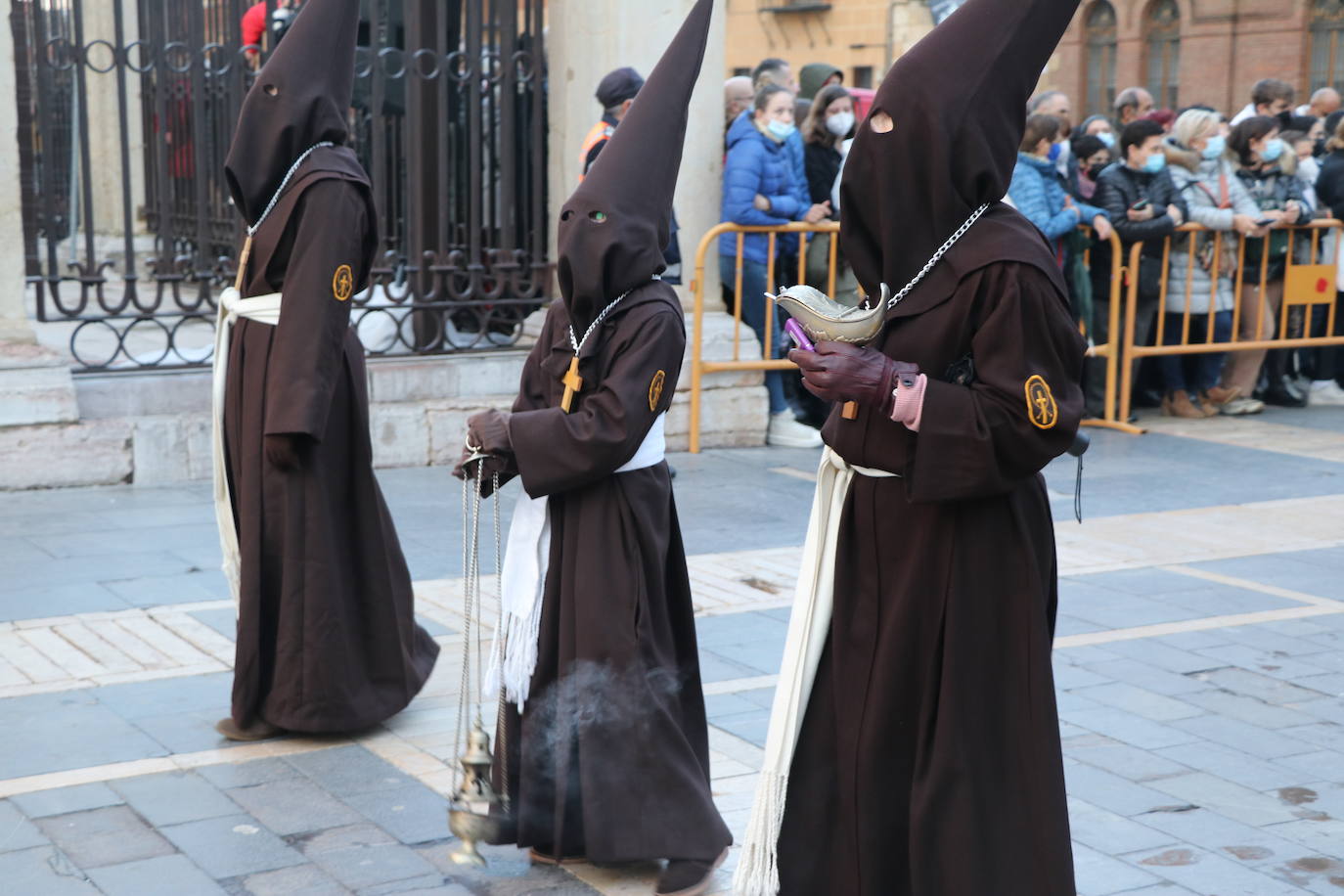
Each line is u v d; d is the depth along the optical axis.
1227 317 10.16
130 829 3.85
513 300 8.69
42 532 6.62
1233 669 5.28
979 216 2.97
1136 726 4.72
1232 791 4.23
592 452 3.47
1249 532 7.27
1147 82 24.14
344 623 4.43
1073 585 6.31
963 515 2.96
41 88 7.37
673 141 3.63
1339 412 10.65
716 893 3.56
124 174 7.57
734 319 8.95
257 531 4.38
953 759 2.91
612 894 3.58
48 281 7.41
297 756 4.36
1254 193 10.16
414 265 8.36
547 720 3.64
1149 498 7.95
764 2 31.42
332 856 3.73
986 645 2.96
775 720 3.11
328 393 4.31
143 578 6.00
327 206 4.34
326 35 4.46
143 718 4.61
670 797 3.53
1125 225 9.49
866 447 3.00
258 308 4.44
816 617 3.12
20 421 7.27
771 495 7.79
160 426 7.56
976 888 2.90
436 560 6.40
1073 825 3.99
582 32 8.66
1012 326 2.85
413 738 4.52
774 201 8.72
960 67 2.90
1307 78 22.28
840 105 9.08
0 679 4.89
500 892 3.57
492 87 8.63
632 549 3.57
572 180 8.86
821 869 3.12
